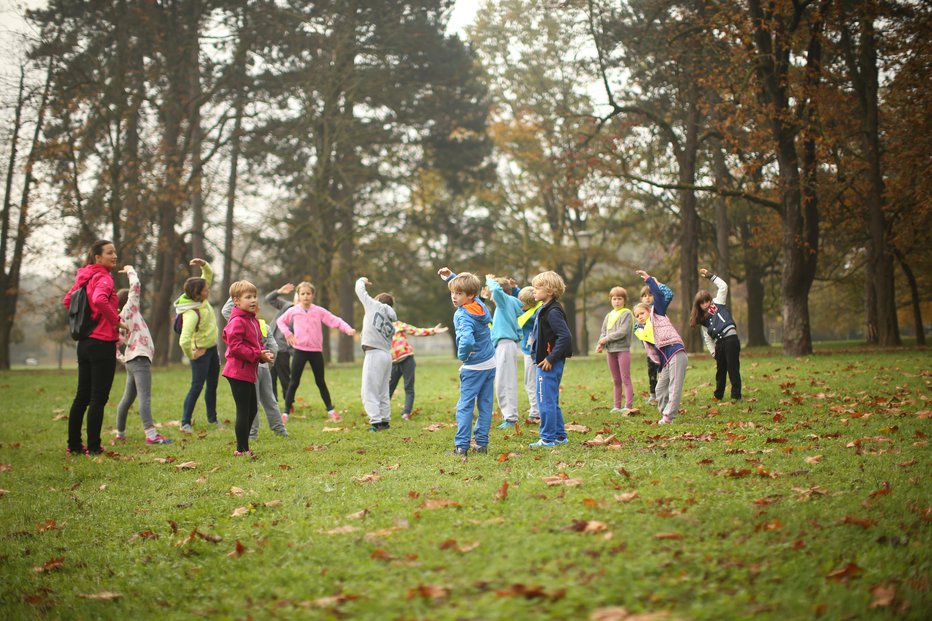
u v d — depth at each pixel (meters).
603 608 2.93
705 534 3.81
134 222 27.36
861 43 23.92
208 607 3.66
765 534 3.82
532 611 2.95
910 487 4.72
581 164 23.91
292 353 11.53
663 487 4.84
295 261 33.53
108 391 8.41
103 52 26.78
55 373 26.02
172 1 27.33
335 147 31.28
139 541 4.93
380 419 9.23
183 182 28.11
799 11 19.05
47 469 7.50
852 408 8.63
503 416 9.01
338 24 29.12
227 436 9.26
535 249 36.38
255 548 4.41
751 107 20.42
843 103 23.66
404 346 10.35
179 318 9.84
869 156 24.19
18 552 4.93
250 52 28.52
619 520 4.08
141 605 3.89
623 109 23.09
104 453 8.28
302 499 5.44
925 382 10.78
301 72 29.17
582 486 5.00
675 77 23.84
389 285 38.31
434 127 34.06
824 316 51.75
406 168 34.00
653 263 37.56
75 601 4.02
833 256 33.97
